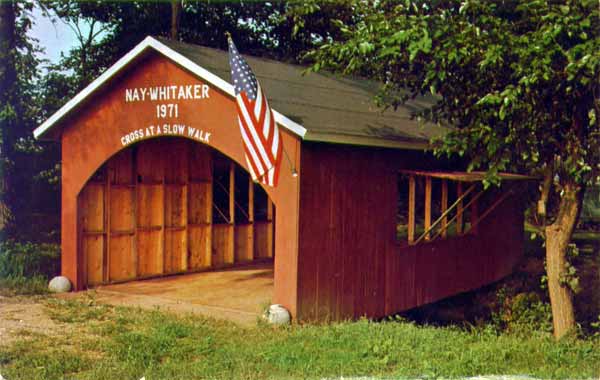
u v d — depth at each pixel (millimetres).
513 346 8633
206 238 14750
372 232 11086
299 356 7547
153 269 13648
